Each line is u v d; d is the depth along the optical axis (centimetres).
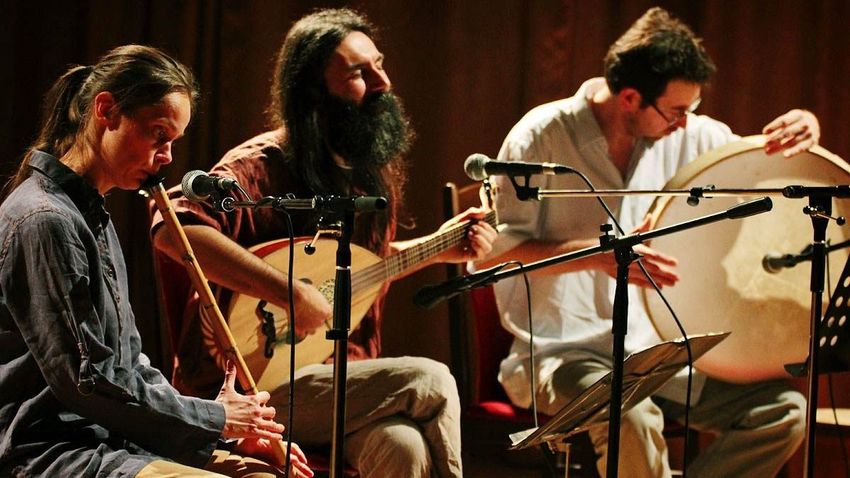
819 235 973
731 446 1346
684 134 1477
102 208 902
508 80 1802
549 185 1418
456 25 1800
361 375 1146
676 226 911
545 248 1370
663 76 1346
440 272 1805
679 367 1110
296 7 1781
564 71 1784
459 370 1424
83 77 917
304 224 1236
